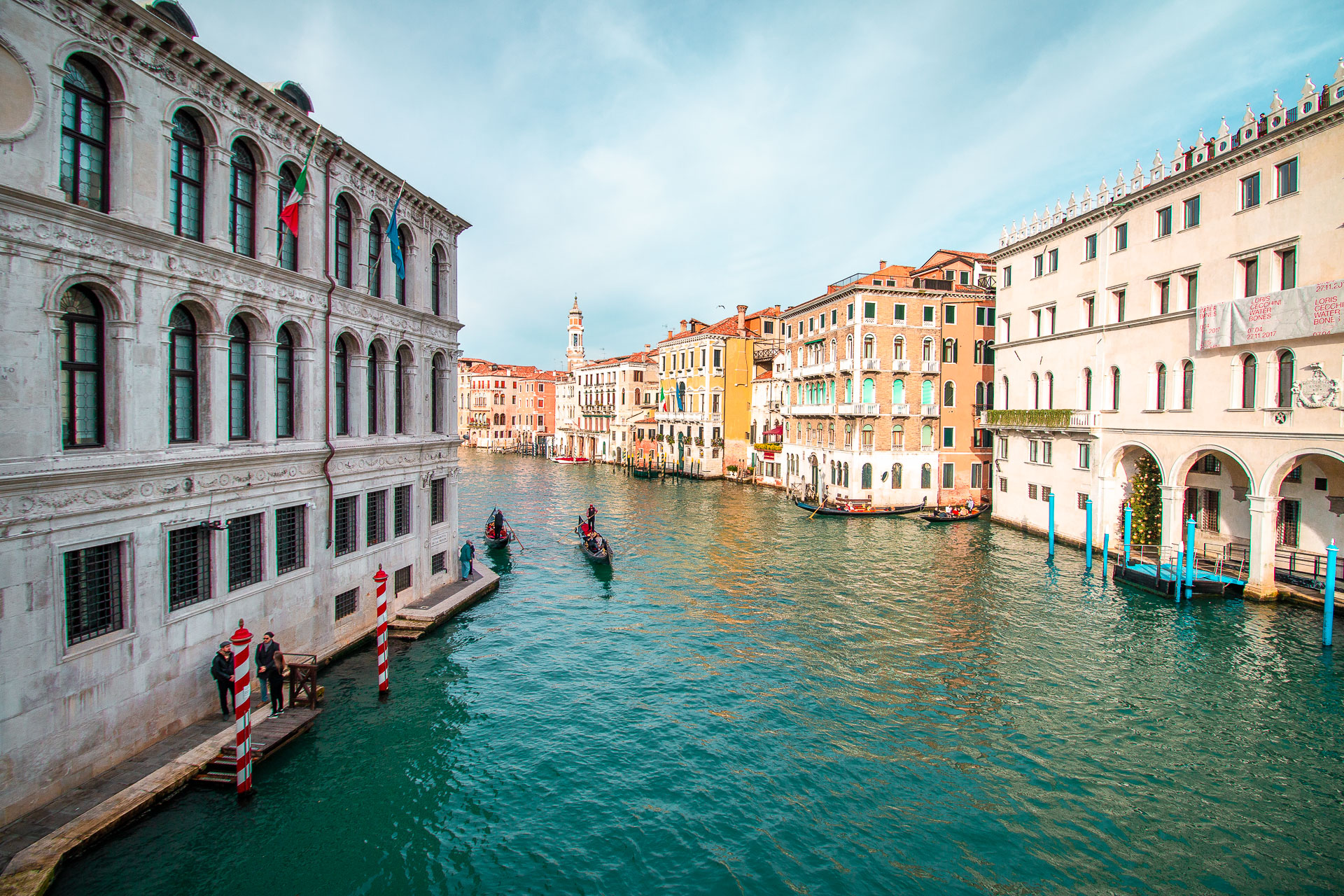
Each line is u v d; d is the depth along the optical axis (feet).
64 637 29.32
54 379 28.78
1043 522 102.42
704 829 33.65
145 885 27.81
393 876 29.66
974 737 42.86
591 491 168.86
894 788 37.35
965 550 96.89
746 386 197.77
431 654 53.57
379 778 36.63
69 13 28.91
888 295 131.85
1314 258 61.52
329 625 48.75
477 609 66.08
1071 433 94.99
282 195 43.60
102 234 30.48
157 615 33.99
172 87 34.06
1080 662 54.49
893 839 33.09
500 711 45.44
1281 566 73.97
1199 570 73.05
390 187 54.65
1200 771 39.01
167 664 34.76
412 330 59.00
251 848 30.53
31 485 27.63
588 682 50.47
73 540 29.60
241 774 32.78
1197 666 53.31
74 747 30.07
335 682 46.85
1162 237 79.46
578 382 283.38
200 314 36.83
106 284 30.86
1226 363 70.69
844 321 136.15
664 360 217.97
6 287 26.89
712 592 75.72
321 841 31.42
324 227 46.88
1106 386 88.33
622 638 60.13
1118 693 48.85
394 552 57.67
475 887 29.25
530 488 176.76
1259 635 59.26
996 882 30.12
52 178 28.53
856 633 61.93
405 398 59.82
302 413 45.06
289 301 42.86
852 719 45.19
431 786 36.40
